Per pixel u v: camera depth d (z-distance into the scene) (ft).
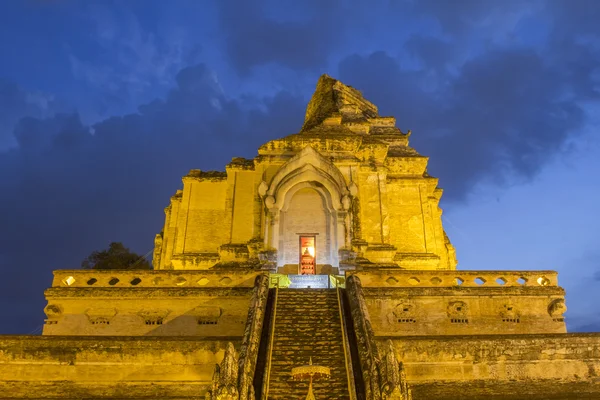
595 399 65.16
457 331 77.92
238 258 105.50
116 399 64.39
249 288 79.20
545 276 83.51
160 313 77.15
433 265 109.29
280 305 71.56
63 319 76.84
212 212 118.01
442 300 79.41
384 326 77.56
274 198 102.68
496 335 68.80
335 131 115.34
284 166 104.12
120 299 78.13
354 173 106.52
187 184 120.37
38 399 64.49
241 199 112.57
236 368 51.06
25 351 66.64
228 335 76.54
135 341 66.85
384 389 48.39
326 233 102.42
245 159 120.37
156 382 65.67
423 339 66.74
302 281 89.56
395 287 79.71
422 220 114.42
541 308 80.18
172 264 113.19
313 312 69.87
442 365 66.13
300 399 52.34
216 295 78.38
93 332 76.28
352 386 52.47
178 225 117.70
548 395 65.36
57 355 66.54
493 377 66.13
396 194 116.47
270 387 54.29
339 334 64.34
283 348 60.95
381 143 113.50
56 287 78.69
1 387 65.41
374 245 104.17
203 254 113.50
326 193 104.12
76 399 64.54
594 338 68.80
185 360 66.23
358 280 76.02
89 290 78.18
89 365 66.44
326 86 139.23
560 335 68.90
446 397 64.39
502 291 80.18
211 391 49.06
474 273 82.79
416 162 119.24
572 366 67.62
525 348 67.51
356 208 103.40
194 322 77.41
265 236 100.83
